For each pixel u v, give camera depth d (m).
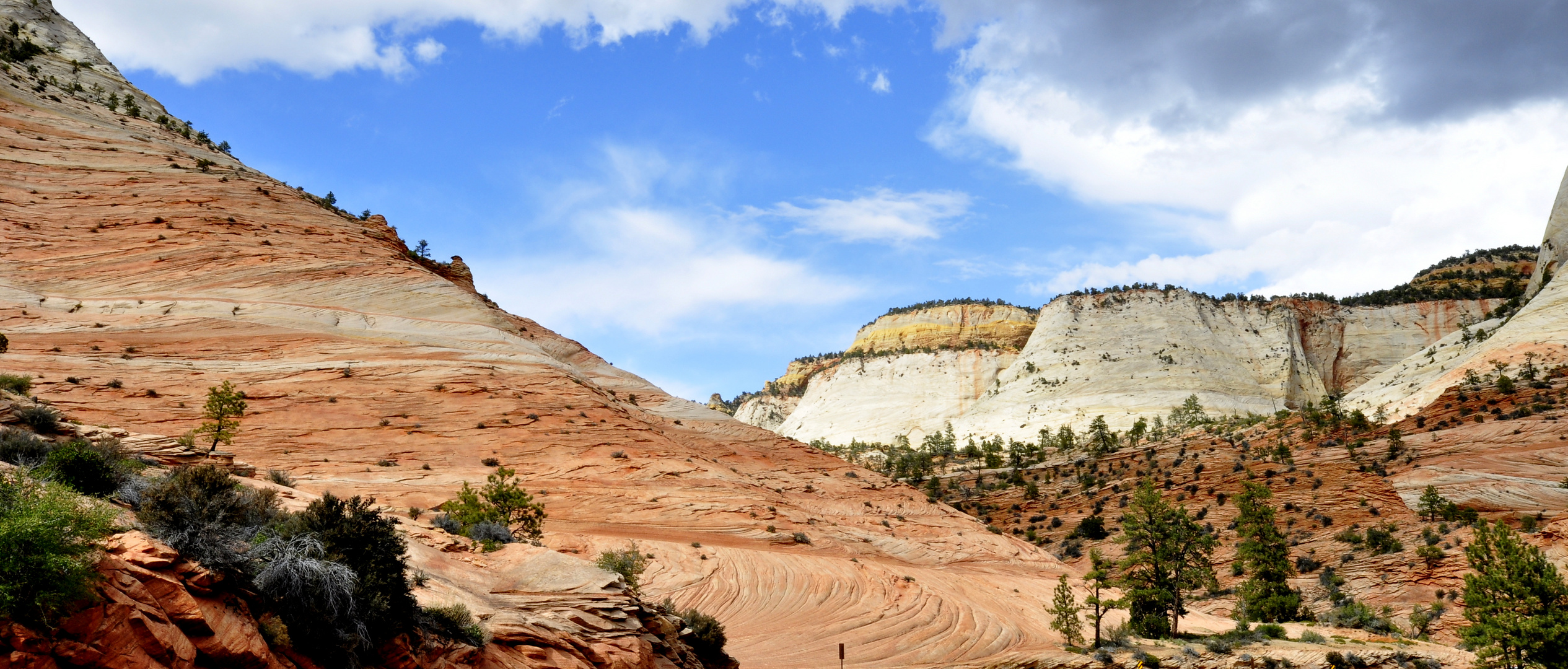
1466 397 120.44
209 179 100.75
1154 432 169.00
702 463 70.00
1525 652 49.81
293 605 18.09
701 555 52.28
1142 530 65.69
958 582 59.69
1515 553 51.69
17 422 28.17
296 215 99.81
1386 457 105.00
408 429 64.94
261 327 76.50
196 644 15.75
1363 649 53.72
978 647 49.81
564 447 66.44
